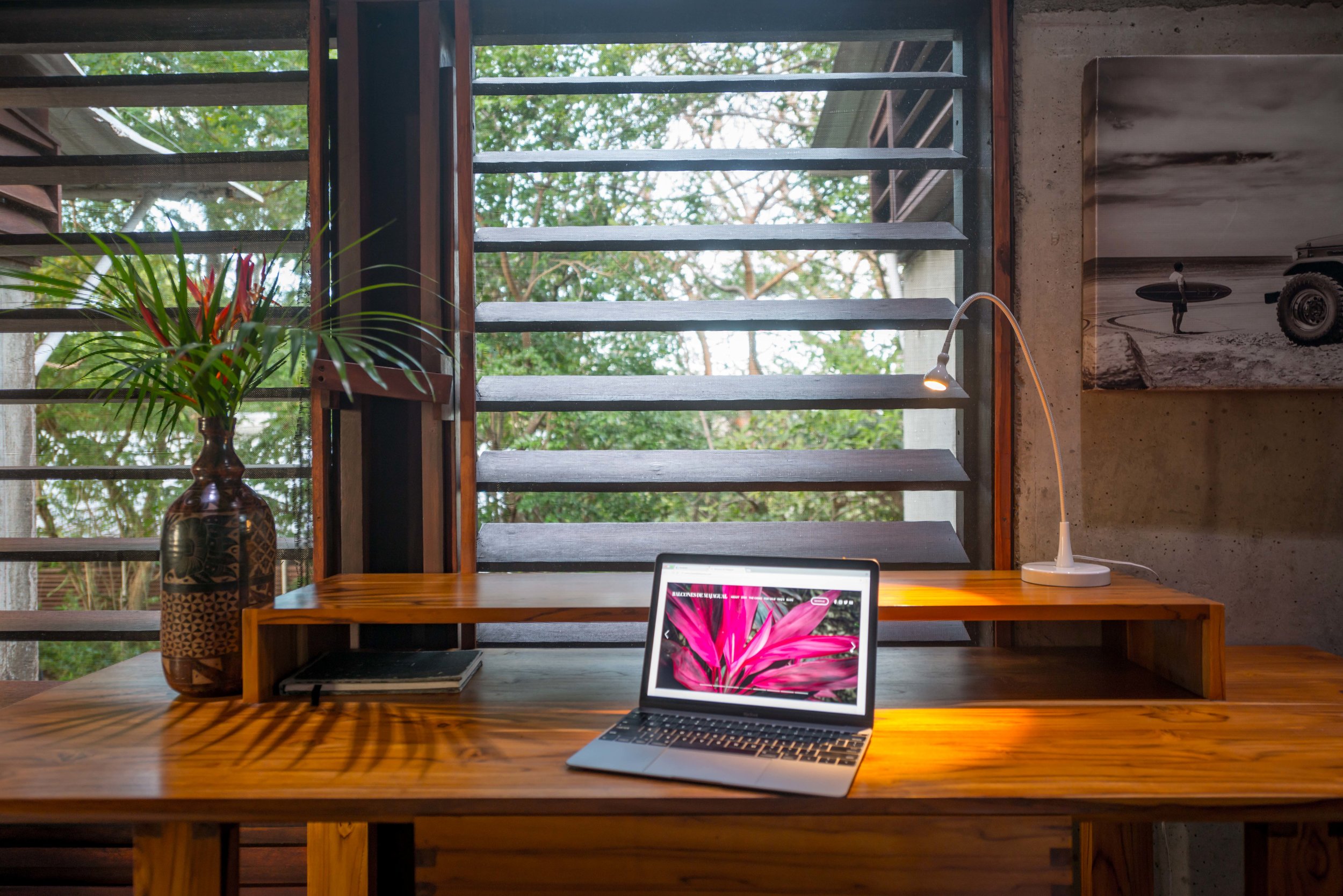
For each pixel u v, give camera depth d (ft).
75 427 6.08
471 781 3.29
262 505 4.57
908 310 5.87
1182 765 3.40
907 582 4.91
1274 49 5.58
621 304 5.83
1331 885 3.79
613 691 4.53
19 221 5.63
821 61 16.22
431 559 5.53
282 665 4.55
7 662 6.17
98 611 5.79
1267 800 3.08
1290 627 5.59
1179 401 5.59
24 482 6.18
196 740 3.77
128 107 5.73
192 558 4.31
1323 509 5.58
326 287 5.49
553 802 3.12
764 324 5.73
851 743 3.64
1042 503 5.58
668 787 3.23
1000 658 5.14
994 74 5.47
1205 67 5.31
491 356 15.61
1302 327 5.32
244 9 5.64
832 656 4.03
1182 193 5.33
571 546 5.69
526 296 15.99
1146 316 5.38
